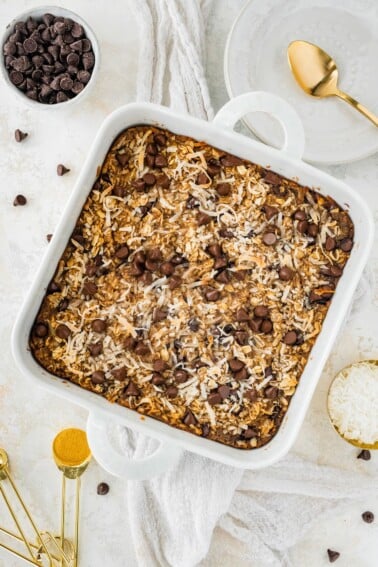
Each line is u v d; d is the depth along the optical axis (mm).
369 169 938
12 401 942
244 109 808
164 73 940
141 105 809
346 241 831
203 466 907
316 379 800
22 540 917
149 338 828
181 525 913
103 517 947
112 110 941
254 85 922
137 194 833
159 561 932
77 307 827
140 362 825
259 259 828
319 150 916
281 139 903
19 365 801
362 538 947
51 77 916
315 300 830
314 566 945
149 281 828
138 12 926
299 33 926
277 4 912
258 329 824
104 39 940
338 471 936
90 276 827
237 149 827
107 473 946
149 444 904
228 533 946
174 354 826
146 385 825
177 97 915
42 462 947
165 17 924
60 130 939
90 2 939
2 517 946
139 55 931
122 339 826
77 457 916
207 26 941
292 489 932
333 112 928
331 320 822
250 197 833
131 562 945
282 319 829
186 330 828
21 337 807
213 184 835
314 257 831
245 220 832
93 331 824
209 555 945
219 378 825
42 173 939
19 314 800
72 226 822
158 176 835
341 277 831
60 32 904
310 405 944
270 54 925
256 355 828
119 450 938
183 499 908
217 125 812
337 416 918
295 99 931
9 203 939
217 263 825
